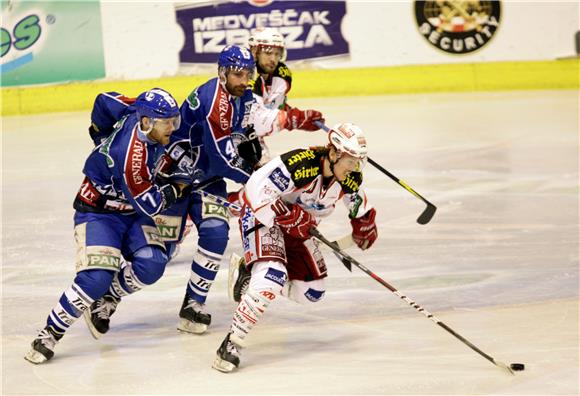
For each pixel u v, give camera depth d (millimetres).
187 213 15797
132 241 14586
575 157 32719
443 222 23891
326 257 20812
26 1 43000
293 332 15812
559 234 22516
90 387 13258
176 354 14711
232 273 14922
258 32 20578
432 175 29969
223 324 16344
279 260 13867
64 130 39375
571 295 17656
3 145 36281
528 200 26312
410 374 13594
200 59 45719
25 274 19547
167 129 13531
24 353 14750
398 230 23125
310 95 48062
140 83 45125
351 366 14023
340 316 16656
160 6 44875
